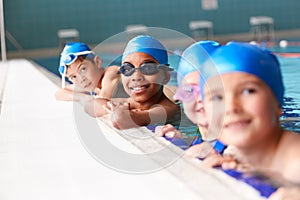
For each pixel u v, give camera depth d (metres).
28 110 2.44
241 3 10.23
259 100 1.33
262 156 1.35
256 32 10.16
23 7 9.36
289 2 10.36
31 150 1.60
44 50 9.52
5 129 1.98
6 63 7.11
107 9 9.85
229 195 1.10
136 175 1.27
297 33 10.34
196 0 10.13
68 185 1.23
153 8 10.05
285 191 1.17
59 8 9.59
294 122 2.12
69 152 1.54
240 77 1.34
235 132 1.36
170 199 1.09
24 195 1.18
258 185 1.21
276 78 1.39
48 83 3.78
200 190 1.14
